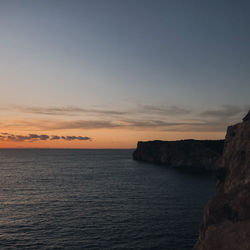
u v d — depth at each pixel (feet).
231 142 80.89
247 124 72.84
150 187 222.48
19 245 91.50
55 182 254.68
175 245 91.66
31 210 140.05
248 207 41.57
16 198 173.47
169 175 319.06
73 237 99.14
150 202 161.48
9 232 104.42
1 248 88.79
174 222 117.60
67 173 343.26
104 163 548.72
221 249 36.76
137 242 94.38
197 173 343.26
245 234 36.37
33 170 385.29
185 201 164.14
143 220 120.98
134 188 216.95
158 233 103.45
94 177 298.35
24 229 108.06
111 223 116.47
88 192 197.67
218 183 80.18
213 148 458.91
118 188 217.15
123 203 158.51
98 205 153.07
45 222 117.70
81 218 124.47
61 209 142.72
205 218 48.47
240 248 34.42
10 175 315.99
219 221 44.21
